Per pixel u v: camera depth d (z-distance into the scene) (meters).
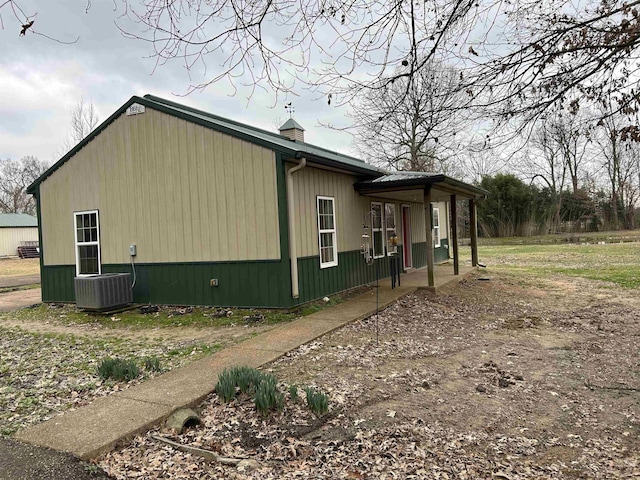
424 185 10.84
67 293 11.12
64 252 11.11
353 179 11.52
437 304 10.03
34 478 3.29
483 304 10.28
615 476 3.28
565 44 4.00
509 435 3.94
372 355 6.23
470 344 6.93
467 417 4.28
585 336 7.28
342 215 10.91
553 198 35.16
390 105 4.51
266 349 6.31
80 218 10.85
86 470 3.42
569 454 3.61
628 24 3.67
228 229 9.11
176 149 9.55
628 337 7.11
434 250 18.17
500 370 5.62
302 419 4.21
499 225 36.38
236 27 3.68
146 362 5.84
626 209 35.25
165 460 3.60
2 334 8.59
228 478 3.34
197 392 4.73
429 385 5.09
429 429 4.03
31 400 4.89
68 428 4.01
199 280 9.46
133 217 10.13
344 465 3.49
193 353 6.47
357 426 4.09
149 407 4.38
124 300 9.89
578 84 4.25
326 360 5.95
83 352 6.90
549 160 30.52
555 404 4.58
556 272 15.46
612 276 13.88
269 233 8.73
